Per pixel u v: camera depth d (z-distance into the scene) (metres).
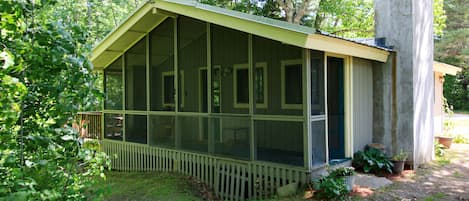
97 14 18.92
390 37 7.01
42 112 2.44
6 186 2.03
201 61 7.19
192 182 7.04
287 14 15.13
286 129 5.67
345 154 6.61
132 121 8.70
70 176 2.59
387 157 6.77
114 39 8.15
